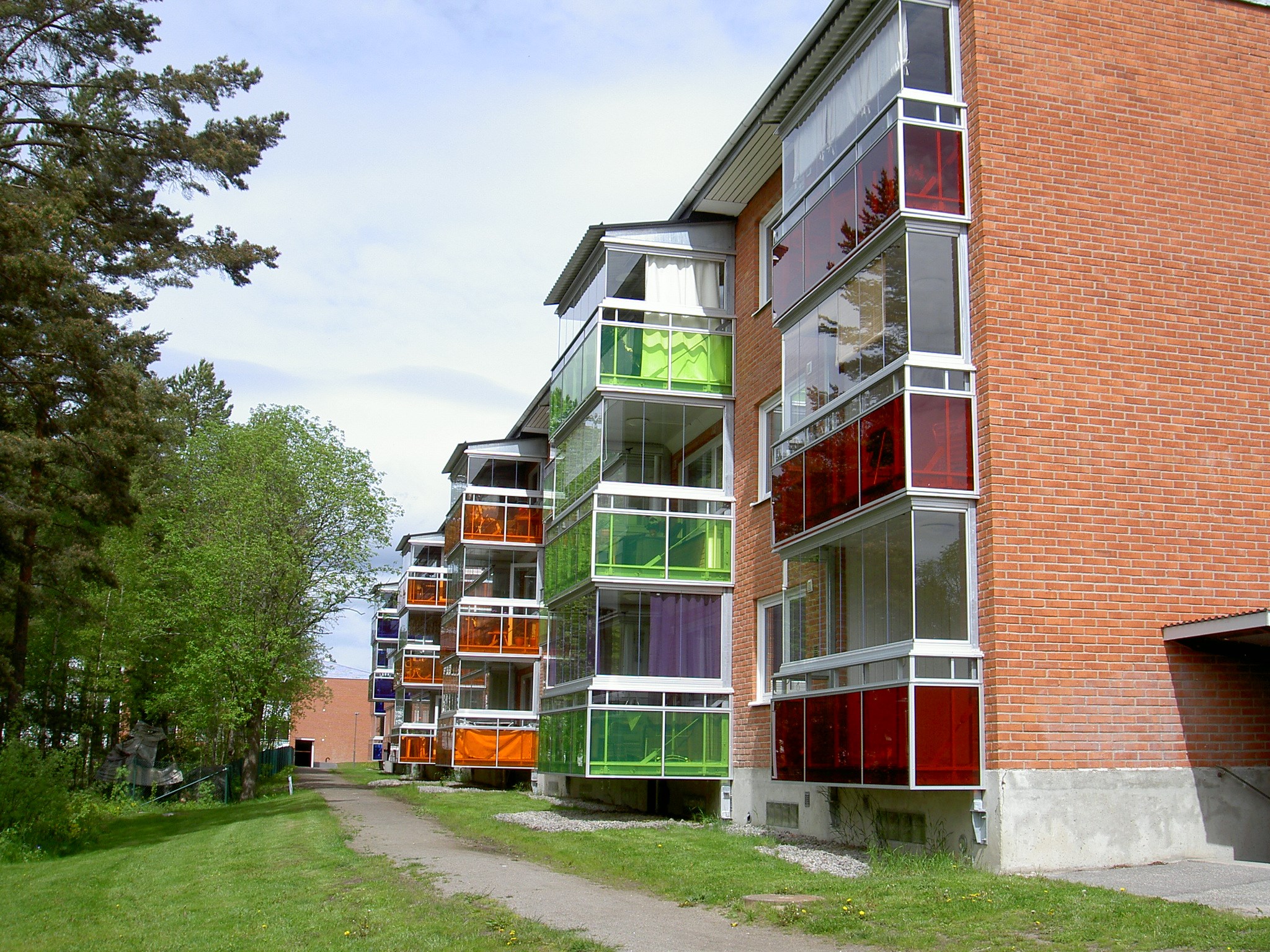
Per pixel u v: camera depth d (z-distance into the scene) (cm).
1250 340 1332
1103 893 932
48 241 1888
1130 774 1188
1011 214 1282
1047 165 1303
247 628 3309
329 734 9494
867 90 1402
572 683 2022
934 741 1176
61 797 1919
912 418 1239
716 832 1669
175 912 1124
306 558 3534
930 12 1342
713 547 1978
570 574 2086
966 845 1195
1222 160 1365
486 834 1792
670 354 2034
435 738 4272
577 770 1905
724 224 2094
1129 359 1287
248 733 3447
